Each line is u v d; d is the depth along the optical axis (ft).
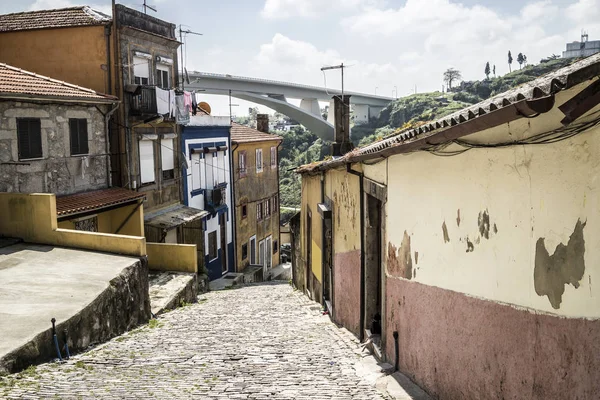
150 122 62.59
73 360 24.18
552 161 11.59
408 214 21.54
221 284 77.30
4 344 22.03
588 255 10.55
